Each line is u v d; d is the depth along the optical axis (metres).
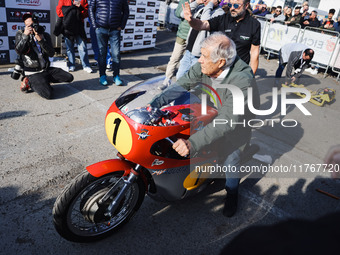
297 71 5.14
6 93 4.49
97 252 2.15
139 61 7.10
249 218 2.63
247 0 3.41
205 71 2.13
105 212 2.12
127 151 1.89
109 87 5.23
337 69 7.52
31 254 2.07
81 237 2.12
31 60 4.38
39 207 2.50
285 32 8.38
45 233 2.26
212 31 3.75
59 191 2.71
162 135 1.88
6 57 5.58
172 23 11.18
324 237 0.47
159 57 7.66
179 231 2.42
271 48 8.84
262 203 2.82
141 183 2.23
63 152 3.27
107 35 4.97
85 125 3.89
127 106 1.97
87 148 3.40
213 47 2.00
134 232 2.36
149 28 7.94
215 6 4.26
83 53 5.68
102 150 3.40
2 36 5.39
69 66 5.76
